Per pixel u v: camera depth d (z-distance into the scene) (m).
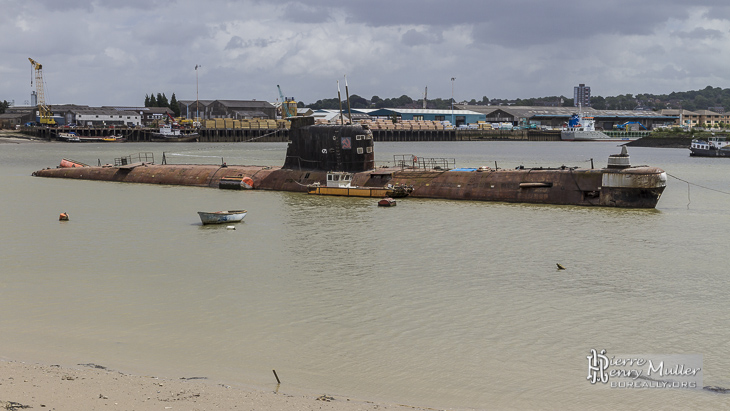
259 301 27.78
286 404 17.23
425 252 37.31
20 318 25.53
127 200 60.84
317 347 22.52
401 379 20.00
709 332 24.38
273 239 41.31
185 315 25.95
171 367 20.59
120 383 18.28
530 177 57.50
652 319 25.77
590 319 25.69
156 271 33.09
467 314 26.14
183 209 54.81
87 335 23.59
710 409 18.34
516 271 33.06
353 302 27.62
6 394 16.78
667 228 45.06
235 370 20.44
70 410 16.05
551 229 44.47
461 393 19.12
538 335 23.89
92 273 32.72
